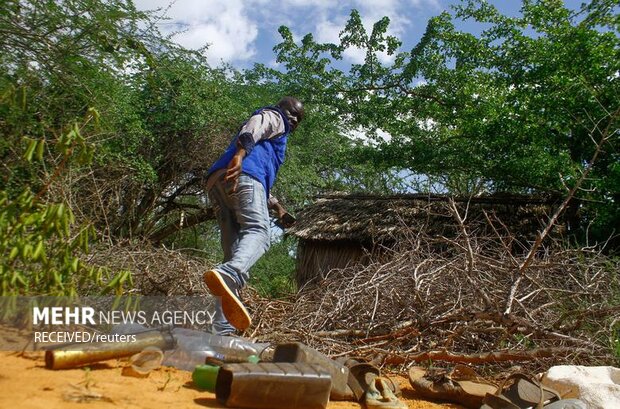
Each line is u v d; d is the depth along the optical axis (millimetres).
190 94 14375
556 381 3758
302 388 3059
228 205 5141
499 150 14938
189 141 15703
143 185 14094
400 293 5645
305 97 20547
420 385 3973
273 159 5164
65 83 7473
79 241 3846
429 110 17688
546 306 5418
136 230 13516
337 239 14578
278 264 20000
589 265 6285
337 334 5309
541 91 14070
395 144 17609
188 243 17672
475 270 5754
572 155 14461
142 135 13789
